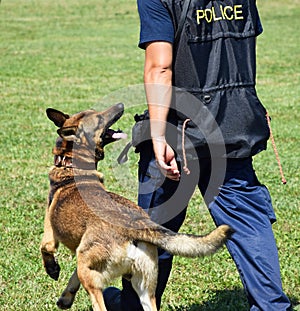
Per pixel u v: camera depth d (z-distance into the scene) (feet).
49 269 29.73
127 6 195.83
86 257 25.68
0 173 52.95
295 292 31.63
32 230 40.16
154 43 24.29
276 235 38.78
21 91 91.97
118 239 25.34
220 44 24.93
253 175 26.48
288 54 124.16
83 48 132.98
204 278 33.35
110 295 28.45
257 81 99.91
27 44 138.10
